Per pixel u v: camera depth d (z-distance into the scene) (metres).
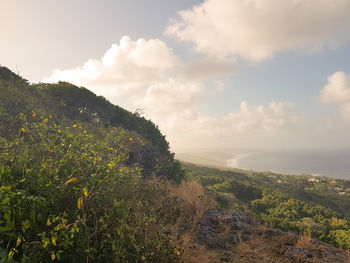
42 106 10.77
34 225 2.13
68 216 2.56
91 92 16.25
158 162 10.48
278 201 38.53
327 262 3.69
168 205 5.26
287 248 4.11
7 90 9.41
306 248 4.18
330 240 5.02
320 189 110.75
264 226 5.41
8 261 1.70
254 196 47.50
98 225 2.65
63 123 9.47
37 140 5.11
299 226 5.76
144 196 4.93
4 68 12.55
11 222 1.89
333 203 68.94
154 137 15.05
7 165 2.98
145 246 2.86
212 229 4.85
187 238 4.20
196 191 6.89
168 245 3.33
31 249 1.99
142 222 3.06
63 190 2.75
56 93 14.63
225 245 4.14
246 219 5.77
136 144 10.23
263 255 3.85
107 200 3.08
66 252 2.18
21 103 9.30
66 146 4.22
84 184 2.91
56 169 3.15
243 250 3.97
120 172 3.95
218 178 62.06
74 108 14.45
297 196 68.88
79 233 2.33
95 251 2.34
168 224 4.62
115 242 2.46
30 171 2.86
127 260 2.43
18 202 2.09
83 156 3.53
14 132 6.52
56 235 2.05
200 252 3.74
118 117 16.30
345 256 4.03
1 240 1.89
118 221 2.70
